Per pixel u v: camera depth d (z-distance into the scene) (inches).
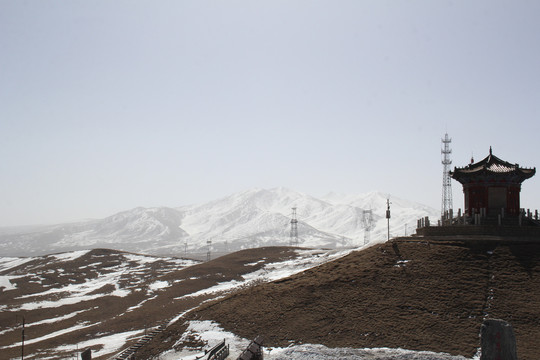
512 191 2650.1
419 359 1348.4
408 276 2126.0
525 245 2212.1
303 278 2454.5
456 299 1862.7
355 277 2235.5
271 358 1439.5
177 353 1943.9
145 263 6525.6
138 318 3179.1
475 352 1503.4
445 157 5280.5
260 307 2186.3
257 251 6048.2
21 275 5920.3
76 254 7332.7
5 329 3442.4
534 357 1416.1
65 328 3314.5
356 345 1657.2
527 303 1763.0
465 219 2650.1
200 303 3297.2
